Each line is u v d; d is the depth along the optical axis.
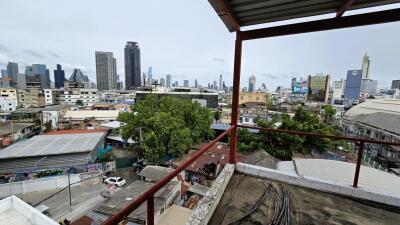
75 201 10.40
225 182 2.32
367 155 14.20
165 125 14.23
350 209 1.96
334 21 1.97
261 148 13.80
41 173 12.35
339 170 6.94
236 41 2.43
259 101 43.38
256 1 1.82
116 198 9.10
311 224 1.74
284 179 2.48
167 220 7.60
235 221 1.76
